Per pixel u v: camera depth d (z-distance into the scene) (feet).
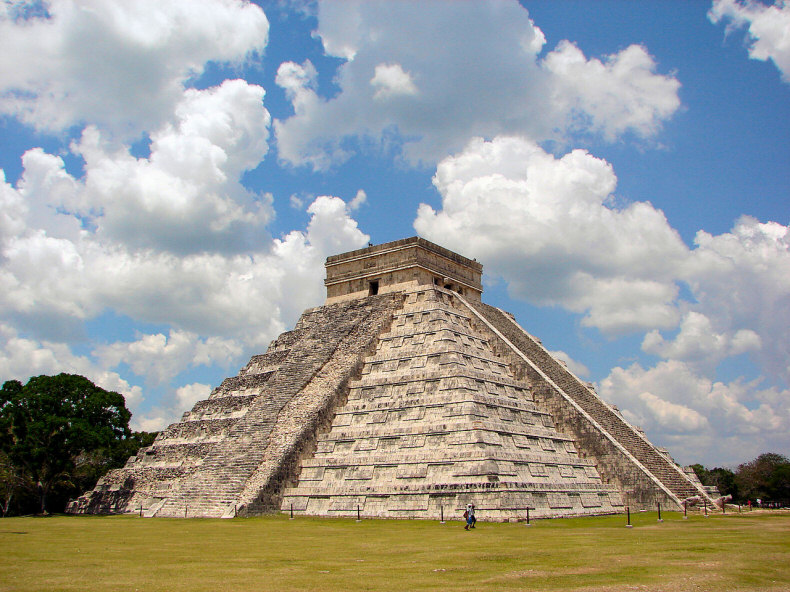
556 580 51.72
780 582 50.67
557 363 159.12
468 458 115.24
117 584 50.88
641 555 64.85
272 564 61.41
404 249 177.68
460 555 66.23
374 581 51.78
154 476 165.27
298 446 132.36
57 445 167.43
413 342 151.94
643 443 140.87
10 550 73.51
